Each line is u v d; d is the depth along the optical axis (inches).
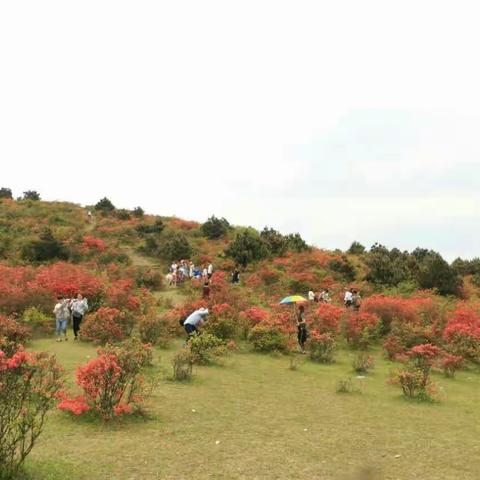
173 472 285.6
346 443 355.9
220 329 773.9
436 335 842.2
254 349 749.3
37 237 1669.5
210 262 1726.1
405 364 664.4
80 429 346.6
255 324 810.2
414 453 343.3
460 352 751.1
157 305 1051.9
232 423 386.9
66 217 2292.1
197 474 284.7
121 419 372.2
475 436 391.2
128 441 330.6
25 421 261.9
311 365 676.1
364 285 1407.5
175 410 410.6
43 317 799.1
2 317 701.9
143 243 1962.4
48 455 296.5
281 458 317.7
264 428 379.9
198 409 419.2
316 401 477.1
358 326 855.7
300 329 783.7
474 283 1630.2
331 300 1230.9
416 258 1849.2
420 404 491.2
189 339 646.5
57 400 385.4
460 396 546.9
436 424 420.8
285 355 733.3
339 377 603.2
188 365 554.6
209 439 346.0
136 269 1434.5
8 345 487.2
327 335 721.6
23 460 265.7
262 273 1497.3
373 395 517.0
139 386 405.7
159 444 328.8
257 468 298.8
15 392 269.4
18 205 2448.3
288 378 578.9
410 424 415.8
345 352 806.5
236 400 458.9
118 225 2269.9
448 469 316.8
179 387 490.9
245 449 330.3
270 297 1248.2
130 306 889.5
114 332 713.6
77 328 746.2
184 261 1563.7
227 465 301.0
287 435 366.0
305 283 1393.9
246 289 1293.1
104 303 890.7
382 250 2039.9
